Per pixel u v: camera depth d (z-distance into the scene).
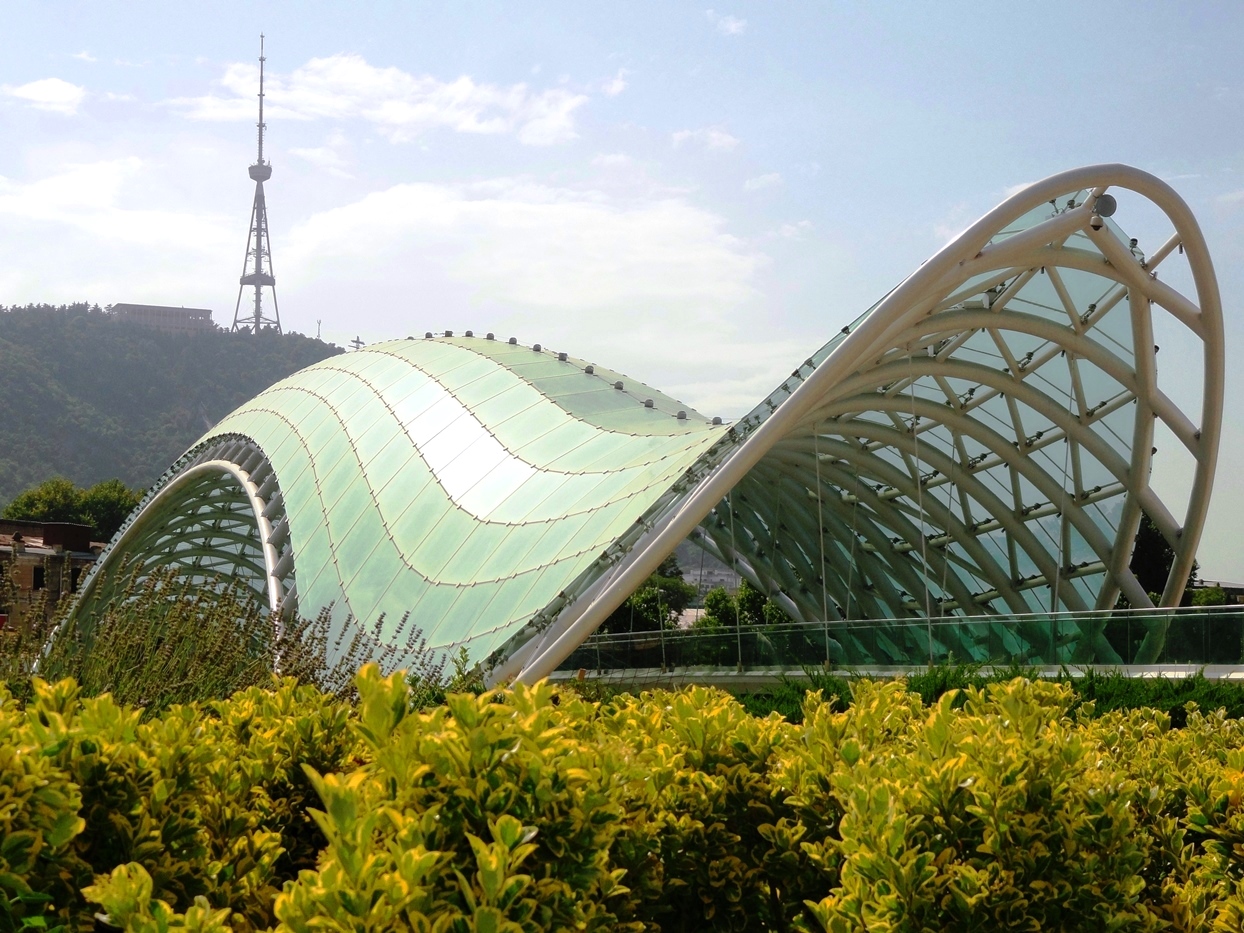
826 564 45.09
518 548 28.44
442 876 5.01
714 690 9.20
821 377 25.52
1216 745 10.09
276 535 37.28
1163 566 65.31
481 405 38.12
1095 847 6.59
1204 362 33.75
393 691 5.74
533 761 5.34
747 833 7.56
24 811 5.30
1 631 13.18
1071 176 27.20
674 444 31.30
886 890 6.02
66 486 124.94
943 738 6.96
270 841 6.72
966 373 36.34
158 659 14.31
